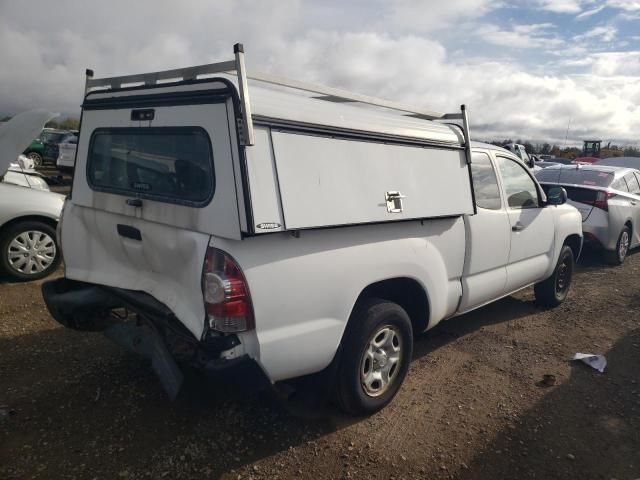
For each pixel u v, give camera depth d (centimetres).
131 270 331
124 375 379
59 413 328
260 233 244
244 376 257
